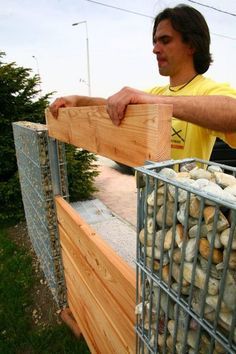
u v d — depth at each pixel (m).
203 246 0.66
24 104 5.82
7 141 5.43
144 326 0.96
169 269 0.78
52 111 1.94
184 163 0.89
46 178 2.29
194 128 1.36
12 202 5.32
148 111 0.90
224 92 1.26
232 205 0.56
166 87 1.75
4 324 2.80
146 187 0.82
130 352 1.34
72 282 2.27
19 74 5.69
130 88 1.06
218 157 3.26
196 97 0.96
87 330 2.12
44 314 2.88
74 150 5.74
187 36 1.45
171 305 0.81
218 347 0.68
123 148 1.09
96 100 1.99
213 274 0.65
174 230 0.74
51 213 2.38
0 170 5.45
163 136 0.87
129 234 3.75
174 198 0.73
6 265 3.79
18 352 2.50
